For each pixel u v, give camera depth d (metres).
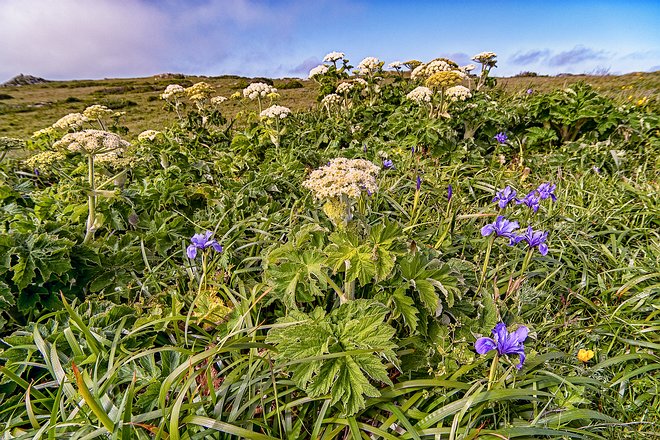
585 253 3.61
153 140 5.40
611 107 6.67
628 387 2.37
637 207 4.28
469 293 2.78
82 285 2.95
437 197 4.51
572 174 5.43
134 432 1.82
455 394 2.19
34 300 2.69
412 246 2.48
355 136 6.77
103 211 3.48
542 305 2.85
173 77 41.22
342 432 2.10
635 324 2.69
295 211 3.93
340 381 1.94
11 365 2.12
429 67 7.22
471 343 2.39
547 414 2.11
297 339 2.03
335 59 8.41
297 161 5.05
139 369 2.19
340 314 2.21
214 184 5.03
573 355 2.54
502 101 8.81
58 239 2.84
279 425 1.94
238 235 3.43
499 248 3.39
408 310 2.29
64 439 1.85
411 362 2.31
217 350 1.86
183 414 1.94
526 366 2.25
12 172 5.06
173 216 3.70
